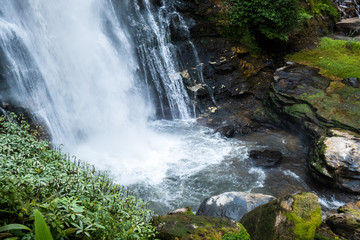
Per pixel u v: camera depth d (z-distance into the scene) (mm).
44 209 2705
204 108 11680
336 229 5035
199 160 9109
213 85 12016
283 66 12344
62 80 9820
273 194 7879
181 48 12250
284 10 12453
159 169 8641
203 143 9992
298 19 13055
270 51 13297
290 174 8617
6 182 2768
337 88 10625
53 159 4191
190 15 12680
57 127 9312
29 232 2555
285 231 4441
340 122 9047
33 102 8914
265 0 12336
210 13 12789
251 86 12156
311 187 8156
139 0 11984
